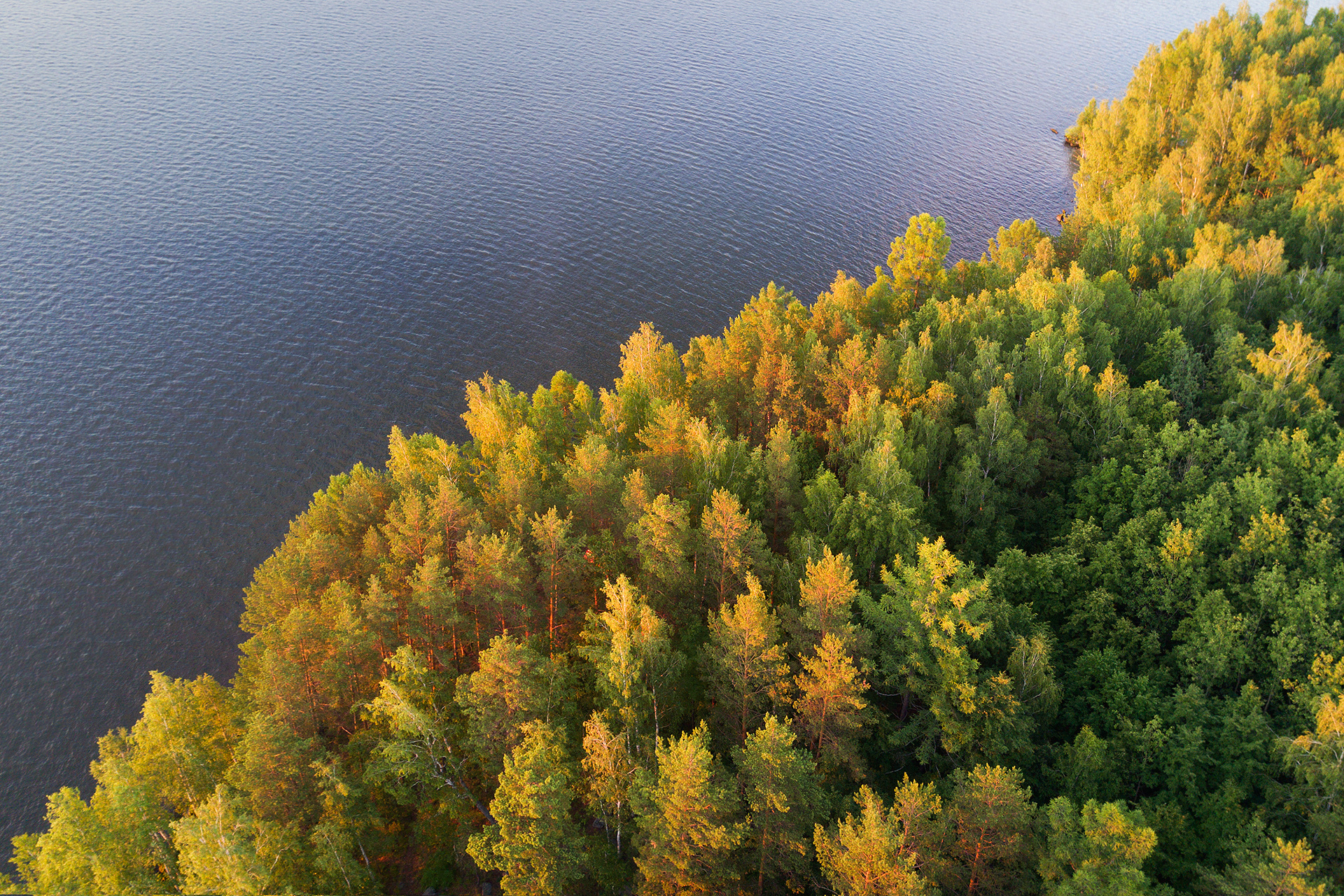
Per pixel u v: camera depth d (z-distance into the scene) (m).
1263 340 92.62
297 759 50.12
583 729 56.34
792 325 97.12
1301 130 137.88
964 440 75.56
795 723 51.97
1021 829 43.59
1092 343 88.81
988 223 163.50
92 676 86.38
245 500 106.62
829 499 66.62
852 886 41.12
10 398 120.44
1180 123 150.88
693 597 61.00
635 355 94.12
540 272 152.12
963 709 50.59
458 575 65.88
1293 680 56.00
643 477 62.56
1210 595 59.38
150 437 115.12
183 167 185.38
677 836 43.34
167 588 95.44
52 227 161.00
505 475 68.44
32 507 104.00
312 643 55.34
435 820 57.22
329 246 158.75
